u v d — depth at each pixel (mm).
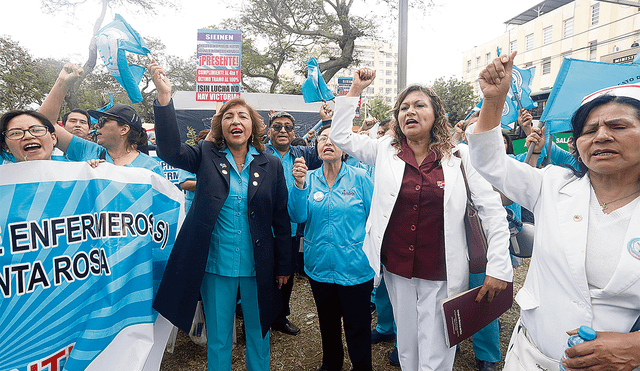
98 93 19859
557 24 29406
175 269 1964
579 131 1178
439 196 1866
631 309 1068
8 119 1765
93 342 1665
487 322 1860
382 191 1991
